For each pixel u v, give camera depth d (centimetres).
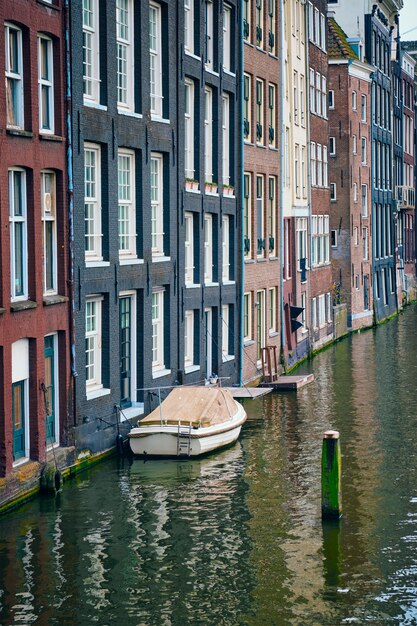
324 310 5909
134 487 2527
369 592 1902
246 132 4219
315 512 2359
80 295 2642
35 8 2406
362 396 3925
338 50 6731
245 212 4228
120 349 2970
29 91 2391
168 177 3231
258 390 3688
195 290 3522
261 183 4469
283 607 1833
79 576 1945
